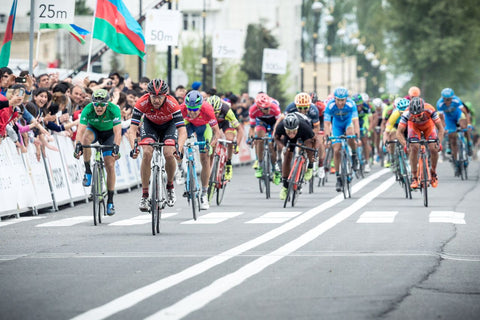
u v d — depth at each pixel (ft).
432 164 100.27
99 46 305.53
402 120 99.45
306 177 99.71
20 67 133.69
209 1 506.07
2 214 83.35
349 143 108.27
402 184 114.52
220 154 97.40
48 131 98.17
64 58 307.78
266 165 107.76
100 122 77.87
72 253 59.77
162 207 71.82
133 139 73.72
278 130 93.50
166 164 73.31
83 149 78.69
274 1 528.22
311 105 103.71
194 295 43.65
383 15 464.24
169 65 165.17
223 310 40.14
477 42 447.01
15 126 88.58
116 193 118.21
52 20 108.88
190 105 83.66
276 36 437.99
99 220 80.43
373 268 51.96
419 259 55.42
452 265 53.31
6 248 63.10
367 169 150.61
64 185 99.09
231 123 99.76
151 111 72.79
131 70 301.63
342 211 88.79
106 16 129.70
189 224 78.33
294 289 45.27
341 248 60.70
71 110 108.68
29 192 89.56
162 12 144.97
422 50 443.73
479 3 452.35
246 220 80.94
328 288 45.57
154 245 63.46
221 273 50.29
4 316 39.47
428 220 79.41
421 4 451.94
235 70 358.84
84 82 116.98
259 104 105.50
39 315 39.50
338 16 639.76
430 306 41.39
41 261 56.08
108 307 40.93
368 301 42.29
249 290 44.98
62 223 80.84
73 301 42.57
